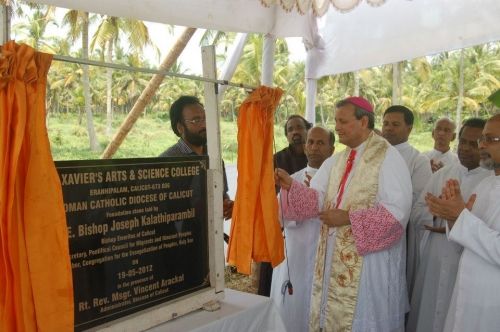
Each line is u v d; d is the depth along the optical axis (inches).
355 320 102.0
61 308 54.7
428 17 156.0
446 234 106.6
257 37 911.0
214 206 76.2
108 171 62.3
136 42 684.7
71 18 658.2
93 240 60.9
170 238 70.2
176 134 110.3
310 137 133.0
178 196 71.3
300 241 124.3
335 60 172.9
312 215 110.0
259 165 81.4
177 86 715.4
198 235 74.6
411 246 132.0
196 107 106.0
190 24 124.6
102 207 61.7
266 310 79.6
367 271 101.8
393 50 163.0
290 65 1011.9
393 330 105.3
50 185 53.4
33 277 52.9
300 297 123.2
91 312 60.7
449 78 1125.1
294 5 142.3
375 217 97.7
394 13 161.5
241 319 74.5
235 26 135.6
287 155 157.6
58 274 54.2
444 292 114.4
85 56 685.3
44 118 53.4
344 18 169.2
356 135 105.9
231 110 692.7
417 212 124.0
